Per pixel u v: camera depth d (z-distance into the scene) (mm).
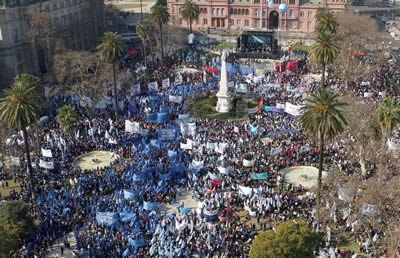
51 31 148625
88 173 87188
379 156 81750
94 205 74250
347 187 69062
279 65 146375
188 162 88188
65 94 119500
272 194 77125
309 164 89000
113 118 112375
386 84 131125
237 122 108250
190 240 66438
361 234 67500
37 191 81562
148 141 97875
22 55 150750
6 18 142250
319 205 71062
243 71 144250
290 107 104875
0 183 86562
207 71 143125
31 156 95125
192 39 184500
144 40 156125
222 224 71500
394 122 78438
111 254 63750
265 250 53750
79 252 65375
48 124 108500
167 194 80125
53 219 71812
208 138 97000
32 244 67688
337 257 62156
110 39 112625
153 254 63312
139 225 69375
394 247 58156
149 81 137750
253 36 173625
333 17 140375
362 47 145625
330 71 141625
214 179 81250
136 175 80938
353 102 89750
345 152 90375
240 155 89750
